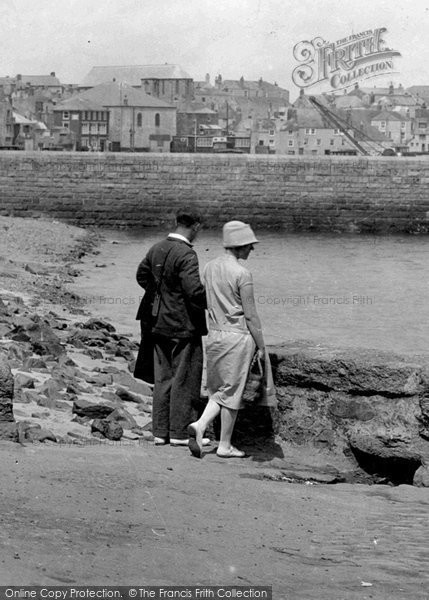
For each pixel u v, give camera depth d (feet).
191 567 20.81
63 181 278.67
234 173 278.46
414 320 121.60
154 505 26.43
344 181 278.46
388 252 224.53
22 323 67.21
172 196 278.87
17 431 35.40
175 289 37.27
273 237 259.19
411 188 278.26
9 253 166.30
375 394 36.73
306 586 20.35
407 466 36.45
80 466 30.17
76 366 59.31
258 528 25.59
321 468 36.86
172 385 37.91
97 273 153.48
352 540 25.14
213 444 38.60
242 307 36.14
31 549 20.22
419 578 21.67
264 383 36.45
